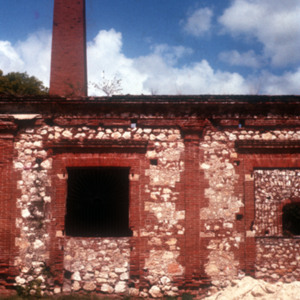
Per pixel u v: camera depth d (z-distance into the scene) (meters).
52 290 8.86
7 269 8.95
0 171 9.16
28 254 8.99
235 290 8.31
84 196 10.83
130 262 8.89
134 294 8.78
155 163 9.24
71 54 14.30
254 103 9.22
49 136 9.34
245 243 9.01
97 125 9.37
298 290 7.96
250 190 9.15
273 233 9.10
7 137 9.26
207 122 9.42
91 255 8.94
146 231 9.01
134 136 9.32
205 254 9.01
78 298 8.48
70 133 9.36
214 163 9.27
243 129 9.41
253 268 8.92
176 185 9.17
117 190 10.77
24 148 9.31
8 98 9.23
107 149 9.23
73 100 9.20
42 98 9.21
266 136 9.36
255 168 9.30
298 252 9.03
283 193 9.20
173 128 9.37
